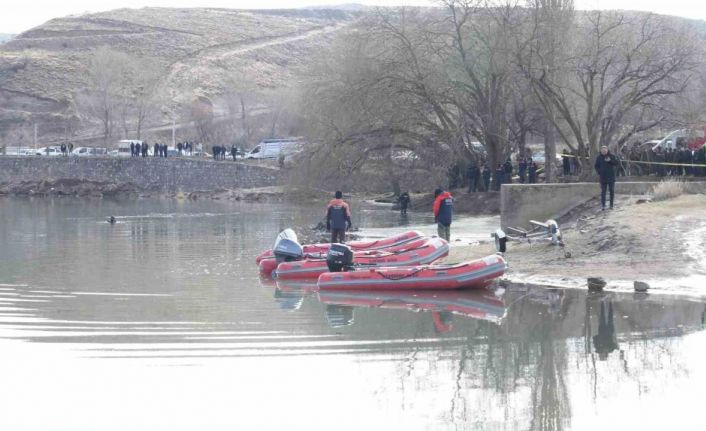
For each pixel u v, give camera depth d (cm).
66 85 14812
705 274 2447
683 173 4291
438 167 5903
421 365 1750
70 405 1535
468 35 5572
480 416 1479
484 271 2500
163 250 3691
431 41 5659
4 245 3909
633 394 1563
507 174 5412
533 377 1666
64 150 10106
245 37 19112
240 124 12531
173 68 16550
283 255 2873
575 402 1532
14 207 6988
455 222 4534
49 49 16800
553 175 4972
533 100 5178
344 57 6169
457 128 5741
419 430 1426
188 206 7050
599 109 4778
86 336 1977
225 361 1778
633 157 4697
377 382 1645
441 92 5644
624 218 2973
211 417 1477
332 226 3195
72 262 3281
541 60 4784
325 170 5950
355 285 2545
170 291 2575
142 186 9275
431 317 2170
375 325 2086
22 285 2697
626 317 2089
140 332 2012
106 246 3856
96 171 9419
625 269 2544
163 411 1509
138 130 12069
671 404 1512
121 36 17588
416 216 5344
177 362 1773
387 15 5750
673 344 1858
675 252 2617
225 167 8819
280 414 1494
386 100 5678
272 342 1920
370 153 5903
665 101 4972
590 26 5222
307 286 2666
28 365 1756
